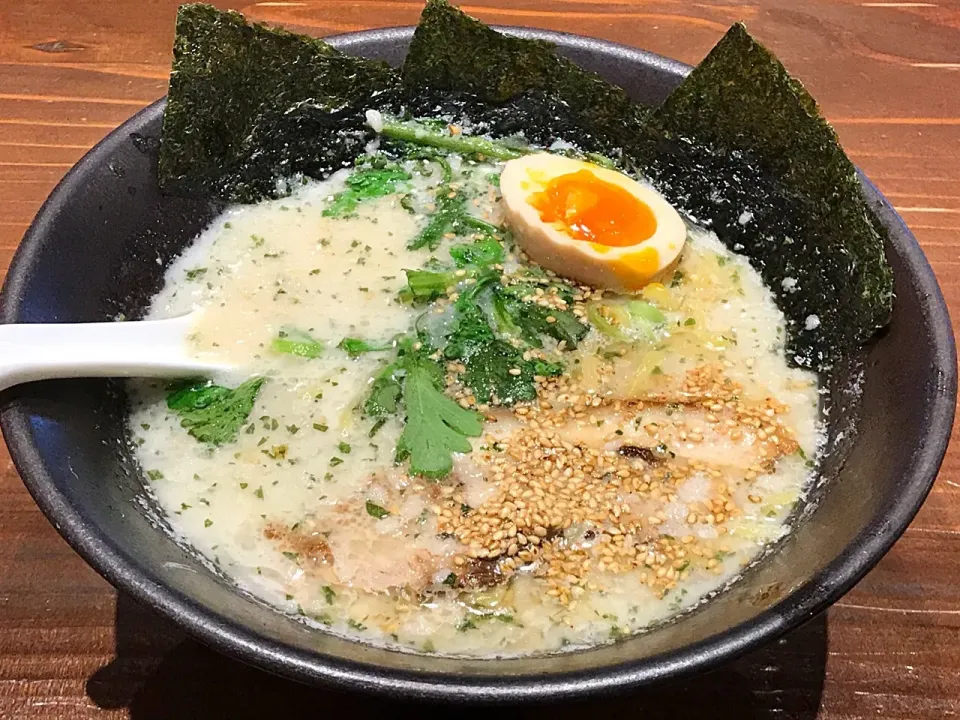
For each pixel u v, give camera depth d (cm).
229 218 27
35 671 21
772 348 24
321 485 21
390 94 27
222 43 24
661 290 25
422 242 26
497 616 20
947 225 29
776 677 21
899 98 33
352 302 25
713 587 20
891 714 21
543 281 25
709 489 22
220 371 23
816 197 24
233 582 20
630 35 35
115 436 21
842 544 18
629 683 16
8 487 23
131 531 19
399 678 16
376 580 20
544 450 22
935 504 24
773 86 24
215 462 22
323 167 28
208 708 20
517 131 28
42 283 21
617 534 21
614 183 26
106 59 33
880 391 21
